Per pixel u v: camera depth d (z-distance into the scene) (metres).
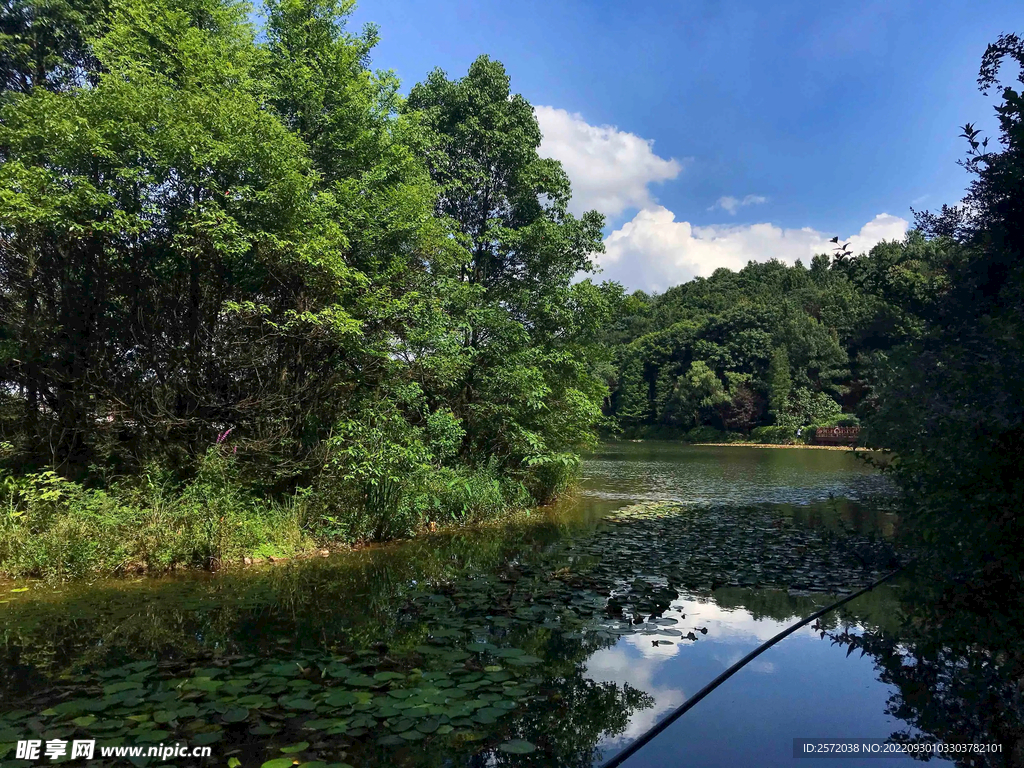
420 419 10.32
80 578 6.14
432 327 9.63
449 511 9.83
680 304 71.44
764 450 39.53
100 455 7.49
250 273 8.05
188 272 7.84
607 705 3.50
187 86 7.62
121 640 4.43
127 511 6.64
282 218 7.80
